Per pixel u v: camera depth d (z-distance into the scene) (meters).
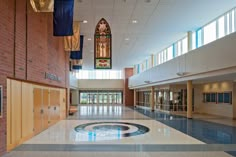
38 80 9.39
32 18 8.65
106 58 11.82
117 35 16.84
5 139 6.59
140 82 27.91
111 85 39.00
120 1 10.50
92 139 8.72
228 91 16.86
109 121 14.47
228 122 14.03
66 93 17.25
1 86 6.26
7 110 6.81
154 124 13.08
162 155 6.41
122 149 7.12
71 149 7.10
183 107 21.30
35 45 9.02
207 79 14.80
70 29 8.28
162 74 19.94
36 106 9.77
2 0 6.23
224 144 7.88
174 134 9.85
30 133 8.95
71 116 17.73
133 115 18.73
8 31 6.65
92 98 39.19
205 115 18.55
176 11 11.91
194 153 6.63
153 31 15.83
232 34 10.09
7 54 6.61
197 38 15.79
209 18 13.19
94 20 13.12
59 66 14.01
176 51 19.58
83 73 39.34
